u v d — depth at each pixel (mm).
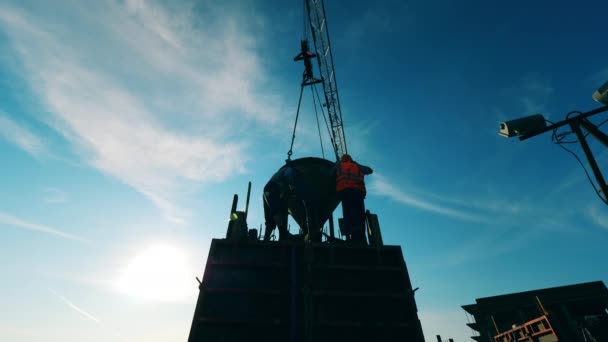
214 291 5211
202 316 4957
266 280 5477
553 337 14375
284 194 8445
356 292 5398
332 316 5176
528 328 16297
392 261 6031
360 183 8195
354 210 7734
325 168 9562
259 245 5895
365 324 5094
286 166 9016
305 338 4832
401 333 5109
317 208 9023
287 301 5258
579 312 23734
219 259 5633
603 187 7695
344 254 5988
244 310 5098
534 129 9047
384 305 5391
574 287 25062
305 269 5582
